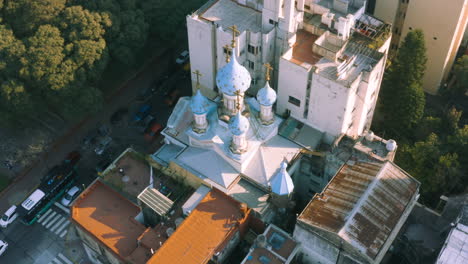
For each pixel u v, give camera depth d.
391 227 71.06
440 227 81.12
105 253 82.50
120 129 108.56
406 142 97.94
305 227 72.50
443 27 98.75
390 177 75.62
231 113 84.00
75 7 98.25
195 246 73.69
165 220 79.88
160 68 119.62
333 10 90.69
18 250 92.56
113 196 84.69
